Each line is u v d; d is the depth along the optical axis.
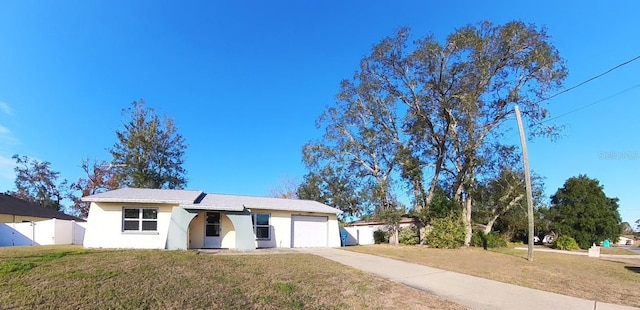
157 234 19.86
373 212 30.34
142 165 37.50
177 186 38.97
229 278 10.33
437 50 24.34
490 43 24.08
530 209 19.05
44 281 8.89
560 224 41.91
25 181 45.44
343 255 17.48
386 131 31.56
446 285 10.94
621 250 38.62
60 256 12.68
